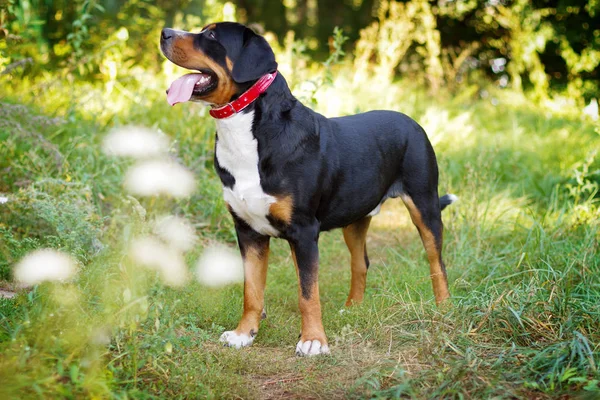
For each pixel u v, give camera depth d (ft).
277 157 11.78
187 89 11.82
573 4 40.86
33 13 27.02
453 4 44.68
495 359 10.94
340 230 20.45
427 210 14.14
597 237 16.40
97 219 15.30
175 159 18.86
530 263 15.16
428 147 14.32
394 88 31.76
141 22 32.22
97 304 11.69
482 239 18.03
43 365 9.23
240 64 11.54
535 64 40.11
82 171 18.30
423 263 17.12
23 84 23.88
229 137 11.83
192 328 11.51
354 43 47.70
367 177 13.16
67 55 27.50
